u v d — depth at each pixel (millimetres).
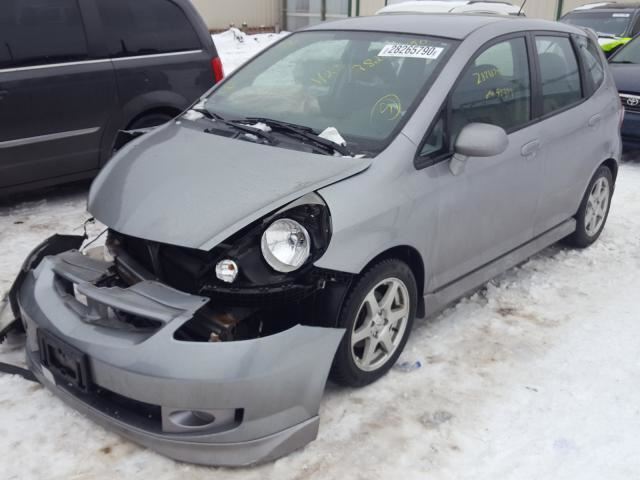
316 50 3887
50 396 2971
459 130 3355
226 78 4070
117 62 5320
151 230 2668
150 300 2547
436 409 3035
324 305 2775
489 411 3047
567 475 2678
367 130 3197
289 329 2549
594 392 3242
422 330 3715
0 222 4988
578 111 4414
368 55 3627
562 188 4352
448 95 3293
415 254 3205
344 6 17922
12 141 4879
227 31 17031
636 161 7961
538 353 3557
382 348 3184
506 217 3801
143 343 2455
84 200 5559
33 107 4918
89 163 5359
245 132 3301
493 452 2785
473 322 3846
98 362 2504
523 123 3891
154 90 5574
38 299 2818
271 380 2449
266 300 2543
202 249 2512
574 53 4547
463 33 3600
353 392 3115
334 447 2752
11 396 2955
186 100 5797
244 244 2553
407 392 3145
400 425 2910
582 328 3850
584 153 4500
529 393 3199
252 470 2596
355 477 2596
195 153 3109
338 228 2699
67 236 3361
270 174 2842
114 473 2551
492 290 4246
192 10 5879
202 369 2391
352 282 2865
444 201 3236
